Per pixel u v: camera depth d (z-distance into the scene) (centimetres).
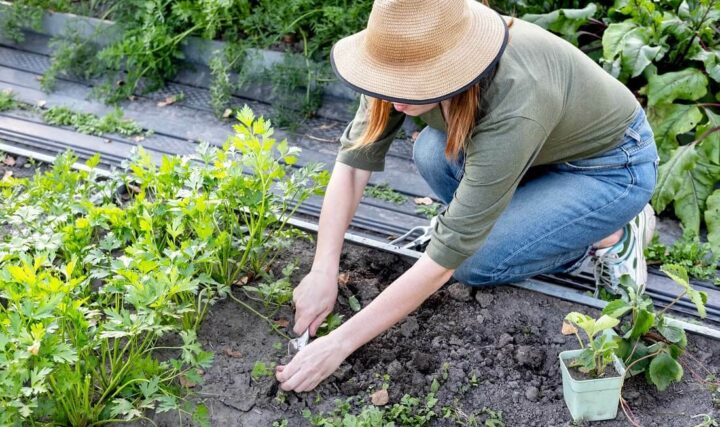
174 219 290
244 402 282
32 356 240
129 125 439
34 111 452
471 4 242
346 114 453
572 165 301
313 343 278
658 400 287
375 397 284
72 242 294
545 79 244
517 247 305
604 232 309
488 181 241
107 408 271
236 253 314
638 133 295
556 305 323
